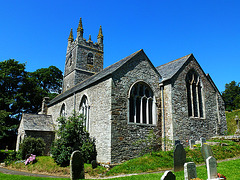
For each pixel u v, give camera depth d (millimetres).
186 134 19484
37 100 45312
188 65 22141
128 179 11078
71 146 17906
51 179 11812
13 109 42031
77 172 11789
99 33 38875
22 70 42312
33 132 24766
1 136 36500
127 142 16578
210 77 24531
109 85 16984
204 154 13094
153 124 18859
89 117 19281
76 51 35062
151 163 14461
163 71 23406
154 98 19609
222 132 23391
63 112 26359
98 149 17000
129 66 18438
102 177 13492
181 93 20406
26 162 18828
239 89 56344
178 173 11711
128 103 17562
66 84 37125
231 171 11281
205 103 22656
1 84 40156
